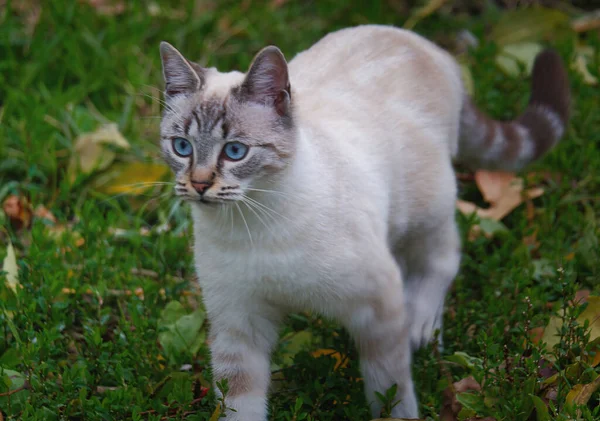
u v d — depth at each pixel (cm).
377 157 445
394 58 487
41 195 609
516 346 459
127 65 711
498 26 740
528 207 598
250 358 428
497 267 540
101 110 694
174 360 482
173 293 524
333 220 400
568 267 516
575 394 411
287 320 494
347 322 423
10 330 490
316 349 493
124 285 529
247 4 798
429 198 478
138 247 564
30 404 432
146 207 614
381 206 434
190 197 391
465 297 528
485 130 547
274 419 434
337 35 507
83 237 560
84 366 454
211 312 422
